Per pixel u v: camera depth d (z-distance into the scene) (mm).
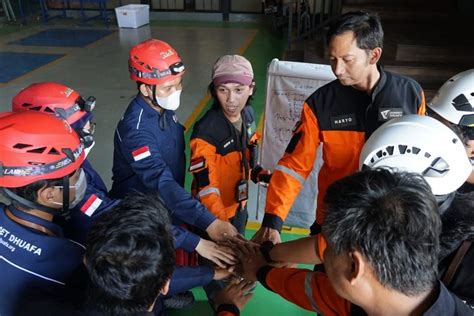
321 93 1541
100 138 4141
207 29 9164
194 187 1877
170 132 1771
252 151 2008
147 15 9633
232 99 1685
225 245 1534
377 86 1438
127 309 889
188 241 1534
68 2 10578
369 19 1322
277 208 1583
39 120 1079
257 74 6113
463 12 5293
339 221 749
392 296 740
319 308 1027
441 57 4617
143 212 917
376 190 745
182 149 1874
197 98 5180
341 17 1372
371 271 731
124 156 1671
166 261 906
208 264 1848
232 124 1805
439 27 5121
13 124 1052
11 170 1037
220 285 1906
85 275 1077
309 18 6867
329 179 1635
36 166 1045
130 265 846
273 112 2592
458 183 997
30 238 1046
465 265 895
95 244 870
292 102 2527
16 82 5844
